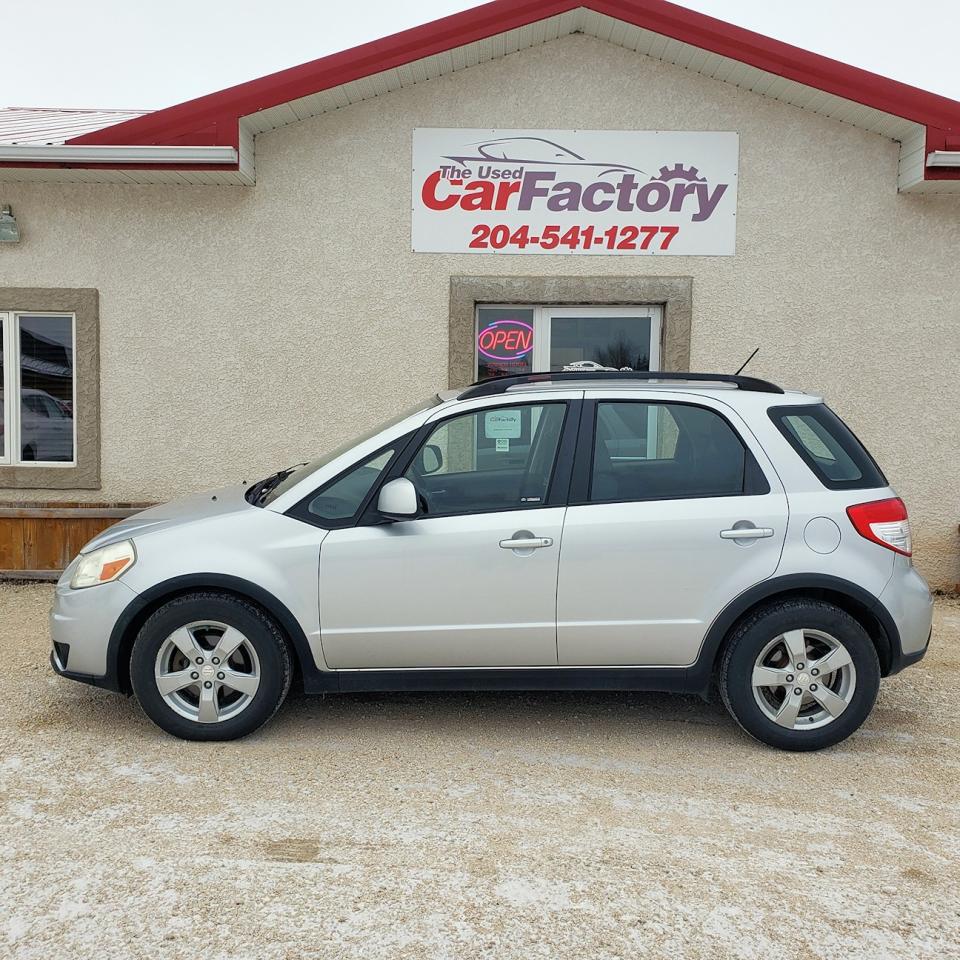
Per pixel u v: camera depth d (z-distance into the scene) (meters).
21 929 2.66
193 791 3.58
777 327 7.13
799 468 4.03
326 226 7.11
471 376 7.23
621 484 4.03
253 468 7.27
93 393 7.18
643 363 7.36
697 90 6.99
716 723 4.44
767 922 2.74
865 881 2.99
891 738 4.25
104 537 4.26
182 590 4.01
